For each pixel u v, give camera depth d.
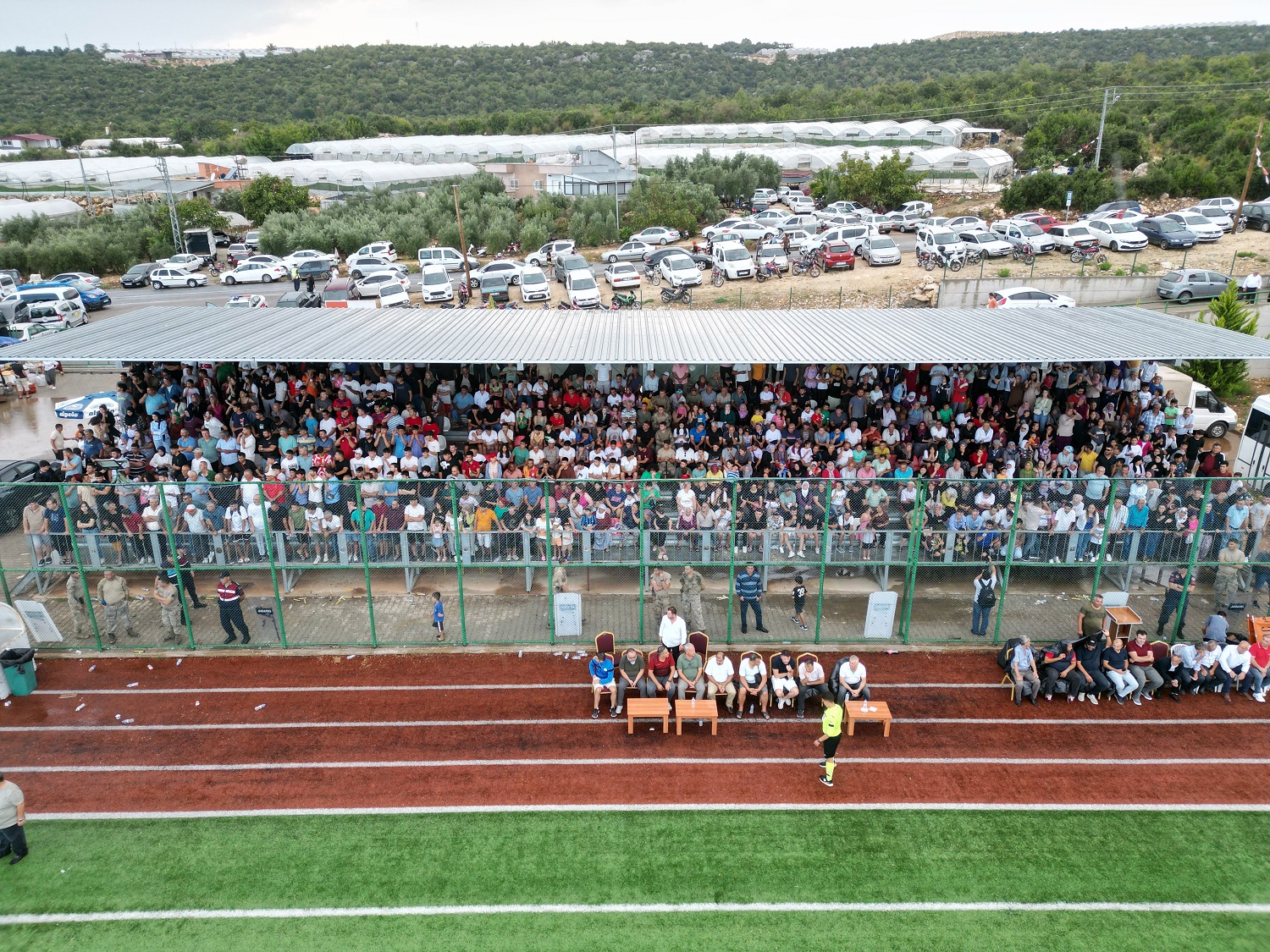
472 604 18.78
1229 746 14.55
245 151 104.44
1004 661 16.09
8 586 17.19
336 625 18.12
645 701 14.98
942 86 106.94
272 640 17.58
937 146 76.56
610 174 70.12
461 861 12.06
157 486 16.83
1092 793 13.41
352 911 11.23
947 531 16.91
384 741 14.70
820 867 11.95
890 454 22.23
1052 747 14.50
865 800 13.29
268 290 52.62
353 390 25.31
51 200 72.94
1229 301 33.16
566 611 17.41
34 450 29.19
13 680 15.93
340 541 17.25
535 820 12.87
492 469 20.78
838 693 15.48
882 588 17.67
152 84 165.50
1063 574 17.91
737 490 16.66
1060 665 15.87
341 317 26.23
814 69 172.88
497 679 16.44
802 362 20.58
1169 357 20.55
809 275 46.44
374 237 61.53
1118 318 25.30
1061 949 10.64
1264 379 34.03
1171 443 23.39
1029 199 59.06
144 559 17.38
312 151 92.31
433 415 24.95
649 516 16.91
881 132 79.19
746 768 14.04
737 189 69.44
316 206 74.88
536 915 11.16
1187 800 13.27
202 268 57.06
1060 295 36.50
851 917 11.12
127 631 17.73
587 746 14.61
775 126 85.38
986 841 12.43
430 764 14.12
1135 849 12.29
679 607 17.55
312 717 15.36
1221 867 11.95
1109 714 15.43
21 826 12.09
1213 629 16.17
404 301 44.59
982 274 43.53
